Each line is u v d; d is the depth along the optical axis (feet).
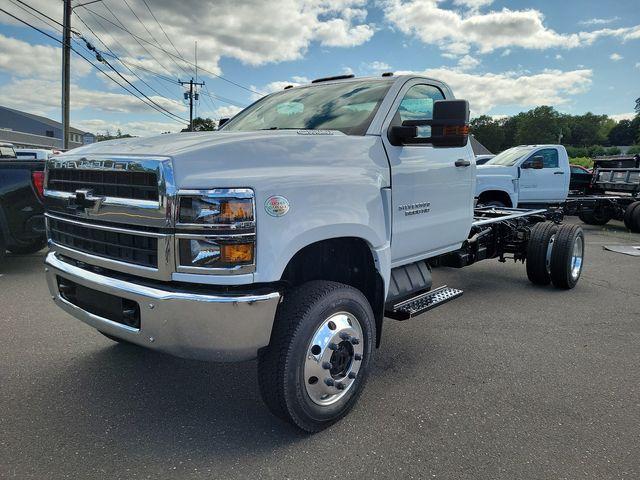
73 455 8.91
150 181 8.36
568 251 20.99
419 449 9.31
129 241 8.86
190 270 8.13
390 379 12.37
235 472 8.54
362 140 11.05
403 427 10.07
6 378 11.93
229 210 8.02
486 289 21.86
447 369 13.05
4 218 21.98
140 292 8.48
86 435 9.57
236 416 10.41
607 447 9.48
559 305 19.33
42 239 23.18
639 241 38.65
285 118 13.10
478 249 18.99
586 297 20.61
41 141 204.64
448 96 14.53
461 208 14.71
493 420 10.42
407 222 12.27
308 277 10.71
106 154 9.23
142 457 8.91
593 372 12.99
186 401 11.01
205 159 8.38
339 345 9.78
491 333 15.96
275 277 8.49
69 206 10.00
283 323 9.04
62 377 12.04
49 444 9.24
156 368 12.64
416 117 13.12
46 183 11.06
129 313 8.92
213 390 11.55
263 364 9.11
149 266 8.57
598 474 8.65
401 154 11.95
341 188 9.78
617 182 48.93
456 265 17.46
